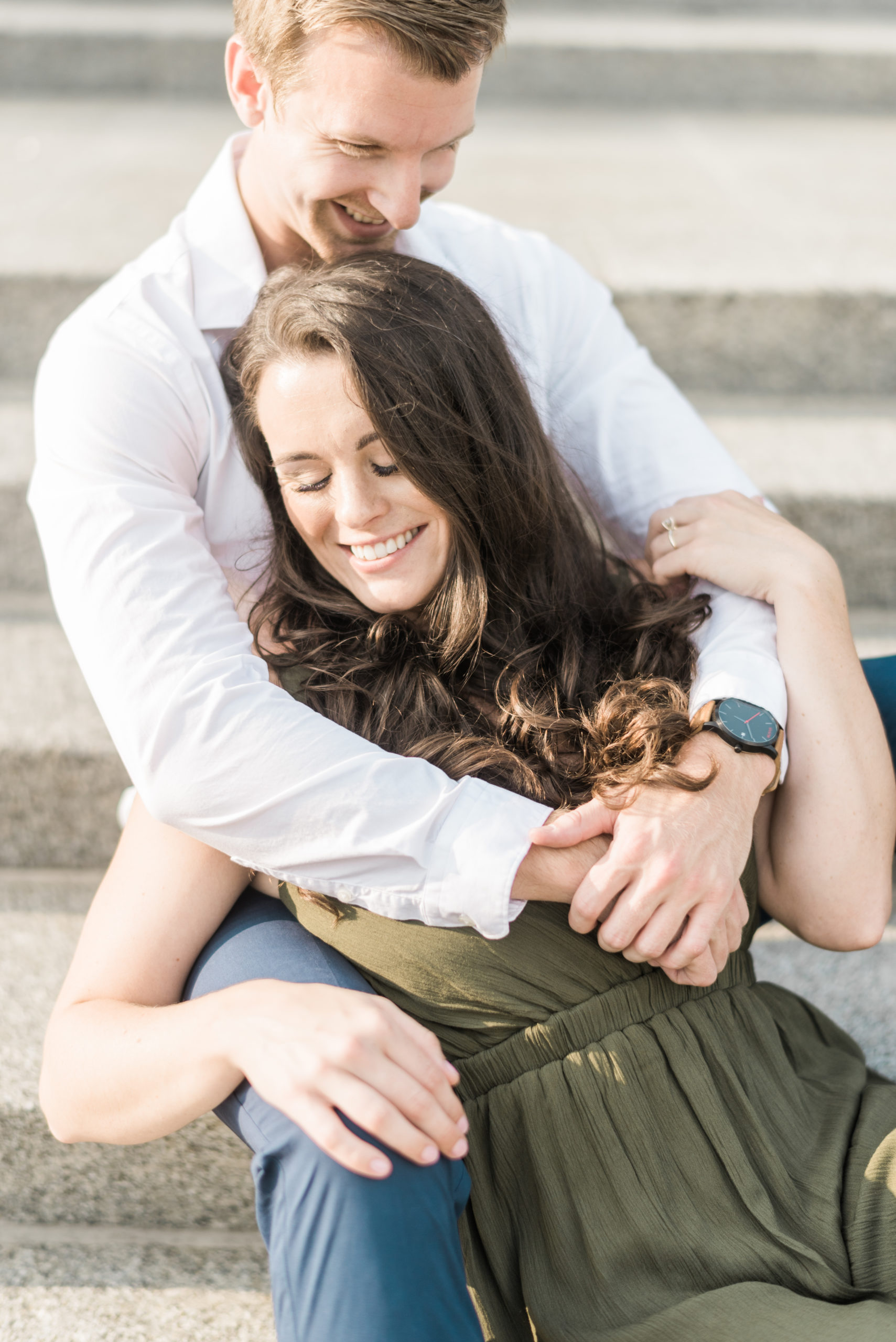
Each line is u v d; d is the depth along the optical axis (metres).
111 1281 1.28
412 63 1.03
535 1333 1.00
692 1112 1.02
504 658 1.19
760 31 4.25
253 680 1.07
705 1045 1.05
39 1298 1.25
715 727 1.12
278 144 1.16
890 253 2.46
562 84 3.99
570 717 1.17
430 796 1.02
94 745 1.66
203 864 1.10
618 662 1.23
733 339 2.31
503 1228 1.04
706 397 2.36
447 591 1.16
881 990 1.49
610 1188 1.00
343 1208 0.87
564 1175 1.01
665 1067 1.03
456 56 1.04
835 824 1.16
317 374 1.05
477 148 3.40
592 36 4.03
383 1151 0.88
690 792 1.04
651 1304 0.96
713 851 1.02
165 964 1.08
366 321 1.05
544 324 1.45
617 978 1.04
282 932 1.08
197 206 1.33
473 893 0.99
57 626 1.98
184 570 1.12
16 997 1.44
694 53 3.95
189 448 1.26
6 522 1.98
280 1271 0.90
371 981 1.08
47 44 3.88
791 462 2.05
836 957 1.56
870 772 1.18
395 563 1.14
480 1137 1.04
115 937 1.08
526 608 1.21
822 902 1.18
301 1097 0.88
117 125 3.62
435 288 1.13
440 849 1.00
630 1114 1.00
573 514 1.30
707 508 1.33
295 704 1.06
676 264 2.37
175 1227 1.36
